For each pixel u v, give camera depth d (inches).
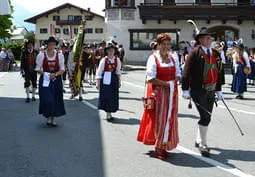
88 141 269.3
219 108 415.2
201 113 235.1
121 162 221.6
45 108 308.3
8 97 506.9
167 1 1181.7
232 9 1160.8
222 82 246.4
